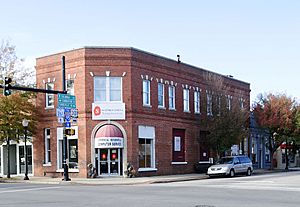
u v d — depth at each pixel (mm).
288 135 52688
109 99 35344
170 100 40438
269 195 19469
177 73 41406
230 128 40875
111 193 20906
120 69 35562
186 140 42031
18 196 19969
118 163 35125
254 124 54375
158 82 38844
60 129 37125
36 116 37812
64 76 31422
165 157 39094
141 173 36000
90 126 34938
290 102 51750
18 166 40000
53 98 37906
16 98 36219
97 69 35344
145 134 36875
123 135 35219
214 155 44719
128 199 17906
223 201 17016
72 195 20047
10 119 35812
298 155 71500
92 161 34688
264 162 57531
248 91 54344
